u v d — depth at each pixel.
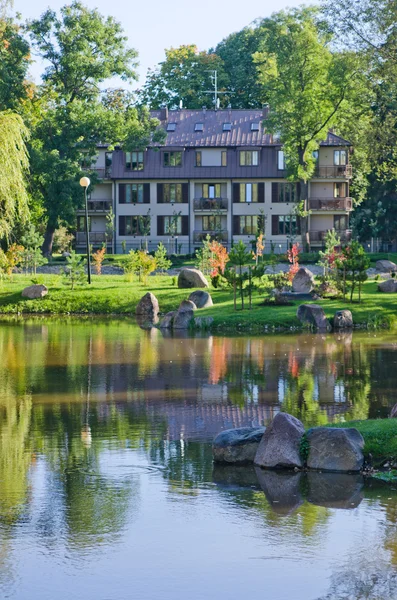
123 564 9.69
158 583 9.20
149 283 46.72
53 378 21.92
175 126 78.44
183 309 35.81
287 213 76.31
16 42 60.12
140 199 77.19
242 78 89.31
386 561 9.69
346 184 76.94
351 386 20.42
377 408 17.56
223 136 77.19
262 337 32.09
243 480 12.70
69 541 10.34
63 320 39.06
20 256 50.16
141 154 77.12
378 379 21.48
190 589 9.06
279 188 76.31
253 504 11.59
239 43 91.38
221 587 9.09
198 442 14.95
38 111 66.56
